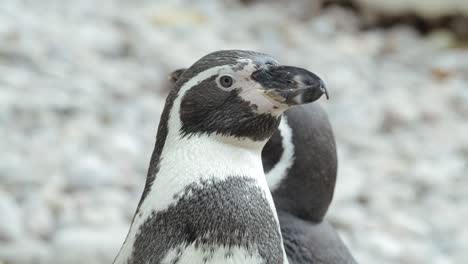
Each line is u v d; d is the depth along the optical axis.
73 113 16.80
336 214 14.64
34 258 12.28
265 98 5.81
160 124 6.00
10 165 14.29
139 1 23.52
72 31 20.33
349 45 22.84
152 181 5.89
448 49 23.16
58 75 18.16
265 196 5.86
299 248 7.11
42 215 13.28
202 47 21.02
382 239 14.10
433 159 17.56
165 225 5.76
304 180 7.23
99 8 22.20
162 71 19.45
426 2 23.64
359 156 17.22
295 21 24.05
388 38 23.56
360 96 19.91
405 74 21.62
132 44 20.22
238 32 22.55
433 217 15.39
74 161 14.80
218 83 5.86
